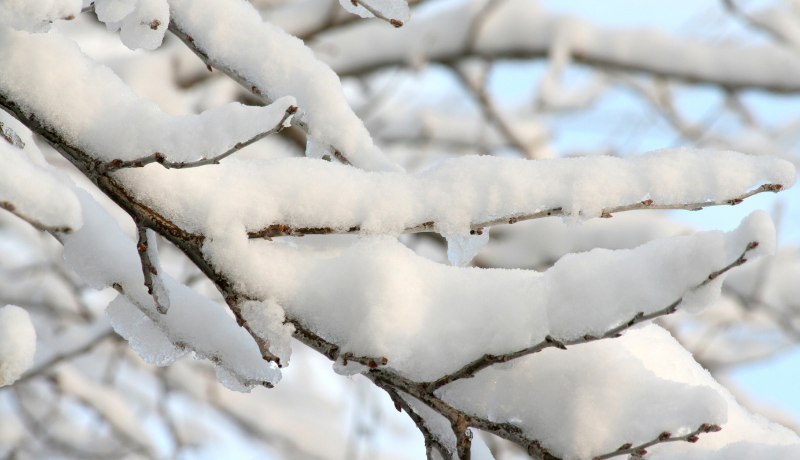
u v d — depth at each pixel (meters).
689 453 2.90
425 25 6.19
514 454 5.85
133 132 2.90
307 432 6.54
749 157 2.90
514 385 2.91
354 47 6.13
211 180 2.93
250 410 6.36
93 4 2.90
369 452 6.04
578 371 2.91
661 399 2.89
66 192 2.79
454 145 7.51
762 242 2.82
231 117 2.86
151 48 2.90
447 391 2.92
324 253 2.94
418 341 2.91
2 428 5.70
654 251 2.87
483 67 6.89
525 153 6.86
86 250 2.93
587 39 6.25
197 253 2.92
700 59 6.35
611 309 2.87
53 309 6.00
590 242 5.90
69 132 2.91
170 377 6.03
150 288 2.91
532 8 6.20
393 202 2.92
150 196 2.92
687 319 6.66
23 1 2.84
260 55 3.00
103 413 5.39
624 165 2.91
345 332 2.92
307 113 3.00
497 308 2.91
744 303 6.12
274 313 2.91
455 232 2.92
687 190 2.90
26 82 2.91
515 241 6.14
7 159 2.79
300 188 2.93
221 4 3.00
